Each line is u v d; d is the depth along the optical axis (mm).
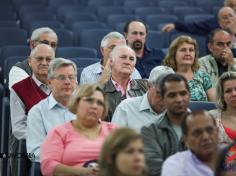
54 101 9633
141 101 9516
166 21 18750
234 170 8227
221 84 9617
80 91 8680
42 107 9648
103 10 19406
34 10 18734
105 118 10164
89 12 19281
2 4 18719
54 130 8805
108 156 6293
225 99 9555
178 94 8477
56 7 19672
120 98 10359
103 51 12086
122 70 10406
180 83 8492
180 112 8500
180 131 8625
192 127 7535
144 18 19172
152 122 8812
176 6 20750
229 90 9531
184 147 8516
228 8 14500
